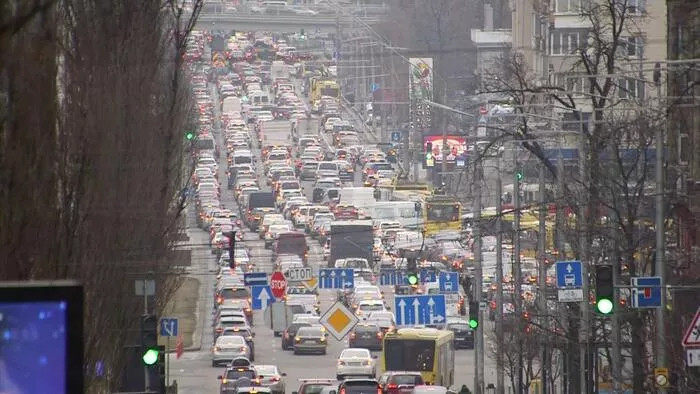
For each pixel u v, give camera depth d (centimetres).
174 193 12338
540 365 16262
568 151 16850
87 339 8256
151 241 10312
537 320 15462
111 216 8819
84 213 8119
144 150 9938
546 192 16550
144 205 9925
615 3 17525
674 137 13762
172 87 11456
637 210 12081
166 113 11338
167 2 10825
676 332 11144
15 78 6719
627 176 11962
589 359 11794
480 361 15925
